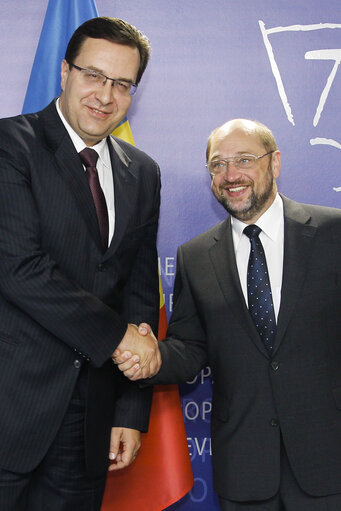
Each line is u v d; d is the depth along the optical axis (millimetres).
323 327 1691
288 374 1673
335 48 2359
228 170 1808
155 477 2121
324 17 2365
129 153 1873
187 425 2324
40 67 2174
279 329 1684
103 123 1655
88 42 1632
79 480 1654
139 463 2127
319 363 1676
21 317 1556
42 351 1550
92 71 1615
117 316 1612
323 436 1644
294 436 1646
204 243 1931
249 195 1794
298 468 1627
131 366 1671
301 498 1642
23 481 1556
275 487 1634
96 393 1651
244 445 1686
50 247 1581
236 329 1749
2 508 1520
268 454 1658
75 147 1677
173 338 1946
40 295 1509
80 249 1600
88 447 1621
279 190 2350
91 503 1701
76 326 1525
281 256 1790
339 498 1622
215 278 1831
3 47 2355
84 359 1618
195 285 1870
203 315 1835
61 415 1558
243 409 1707
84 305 1537
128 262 1742
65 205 1587
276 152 1878
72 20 2154
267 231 1809
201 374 2330
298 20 2363
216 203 2357
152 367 1745
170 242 2355
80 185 1618
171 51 2361
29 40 2361
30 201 1557
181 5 2361
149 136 2359
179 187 2361
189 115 2361
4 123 1631
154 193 1861
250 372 1714
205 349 1947
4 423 1512
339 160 2350
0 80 2352
